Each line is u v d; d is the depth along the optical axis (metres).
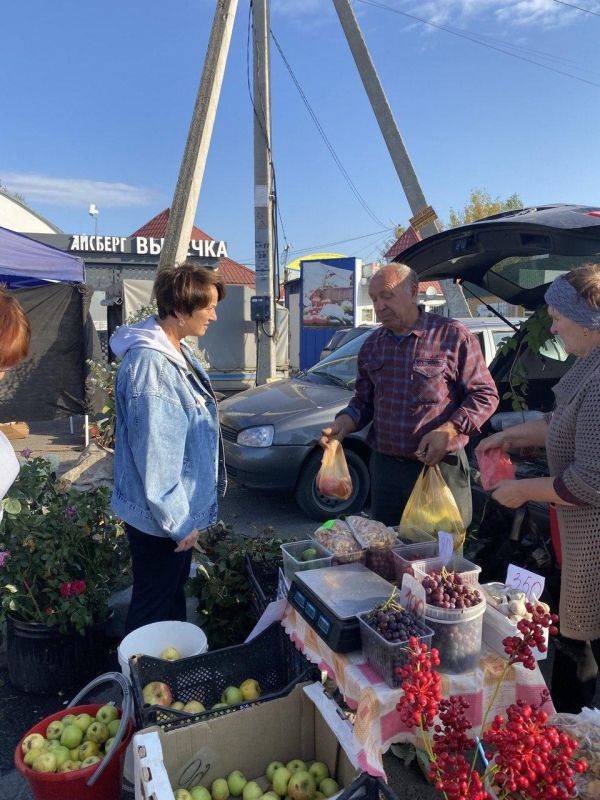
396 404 2.95
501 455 2.63
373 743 1.67
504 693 1.88
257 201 10.58
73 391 9.01
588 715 1.89
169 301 2.63
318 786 2.06
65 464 7.36
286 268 24.09
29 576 3.12
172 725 1.96
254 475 5.39
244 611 3.23
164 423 2.51
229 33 7.89
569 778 1.37
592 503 2.04
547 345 4.29
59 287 8.73
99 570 3.33
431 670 1.58
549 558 3.03
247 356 12.38
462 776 1.41
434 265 3.34
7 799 2.44
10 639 3.11
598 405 2.00
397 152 9.35
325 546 2.36
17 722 2.90
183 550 2.64
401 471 3.03
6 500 3.10
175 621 2.63
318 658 2.08
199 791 1.98
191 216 8.19
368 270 14.95
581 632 2.21
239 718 2.05
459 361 2.87
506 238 2.82
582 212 2.77
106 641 3.36
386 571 2.30
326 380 6.32
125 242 22.02
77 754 2.11
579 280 2.10
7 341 1.64
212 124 8.05
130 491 2.61
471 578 1.96
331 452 3.08
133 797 2.26
